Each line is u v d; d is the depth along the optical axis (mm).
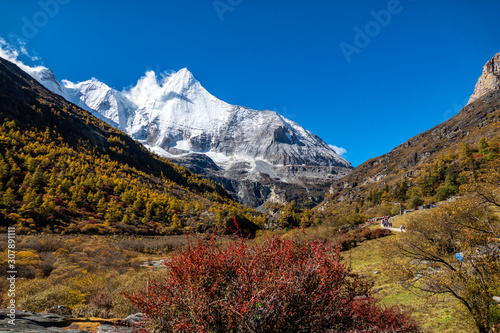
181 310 3092
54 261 30078
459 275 9797
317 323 3148
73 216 71375
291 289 3000
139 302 3334
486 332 8836
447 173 92500
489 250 9594
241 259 3408
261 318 2809
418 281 16219
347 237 39500
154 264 35219
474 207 10703
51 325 5637
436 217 11523
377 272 20703
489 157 88062
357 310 3736
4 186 71188
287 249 3645
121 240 60156
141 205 95438
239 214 91062
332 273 3461
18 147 108812
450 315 11609
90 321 6219
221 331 2891
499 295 8953
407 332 6332
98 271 26078
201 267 3268
